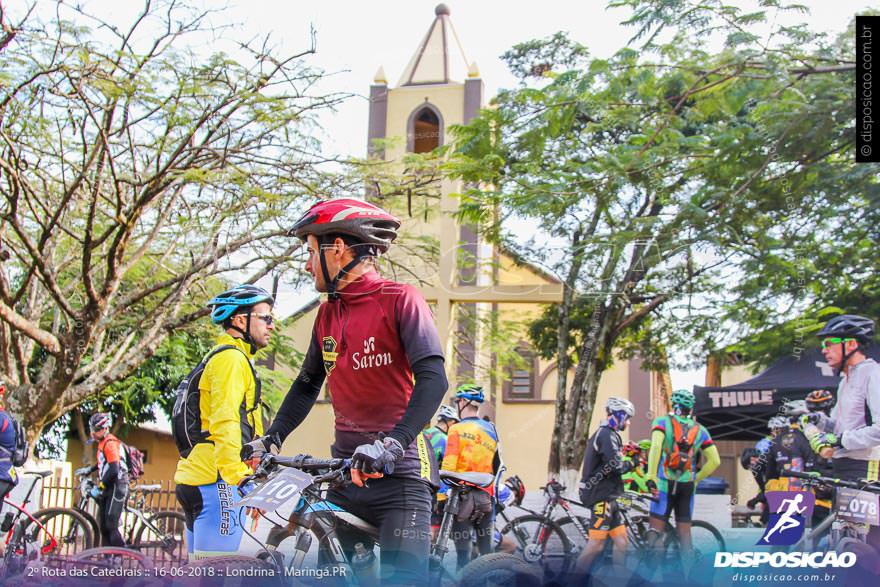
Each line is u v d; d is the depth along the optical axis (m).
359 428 3.05
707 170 7.05
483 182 8.88
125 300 11.07
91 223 9.98
